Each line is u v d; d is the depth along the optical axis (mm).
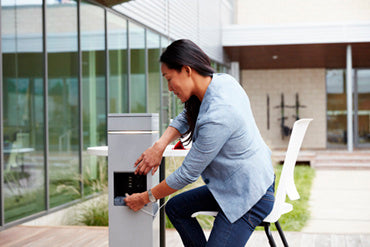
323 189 8141
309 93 16500
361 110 15867
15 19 4422
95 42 5957
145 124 1845
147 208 1846
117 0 6398
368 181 9211
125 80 6895
